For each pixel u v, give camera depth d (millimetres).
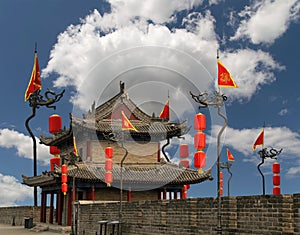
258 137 40219
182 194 53656
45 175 53906
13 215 72875
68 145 58250
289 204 21953
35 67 45531
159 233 32750
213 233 27109
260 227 23516
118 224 36844
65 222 55000
